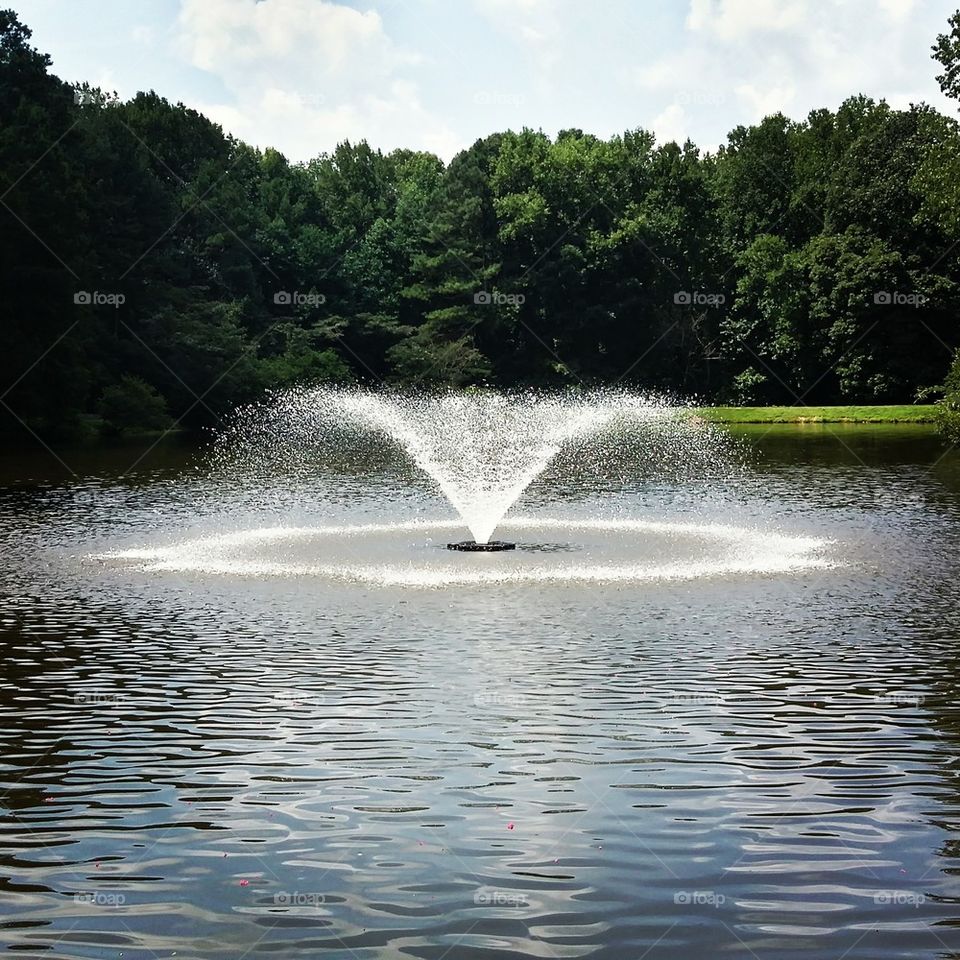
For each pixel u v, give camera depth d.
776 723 11.78
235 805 9.68
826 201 93.69
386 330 96.88
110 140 83.06
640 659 14.41
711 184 98.62
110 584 19.84
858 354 87.00
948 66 49.59
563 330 94.25
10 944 7.41
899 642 15.22
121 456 51.91
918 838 8.91
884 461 46.34
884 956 7.20
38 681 13.55
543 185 95.69
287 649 15.04
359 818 9.38
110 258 77.44
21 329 62.56
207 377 78.00
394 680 13.49
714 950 7.28
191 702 12.66
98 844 8.92
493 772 10.41
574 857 8.60
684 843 8.84
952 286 83.88
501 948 7.32
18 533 26.41
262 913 7.79
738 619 16.70
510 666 14.11
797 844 8.80
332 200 114.38
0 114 71.56
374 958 7.22
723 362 97.06
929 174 50.88
